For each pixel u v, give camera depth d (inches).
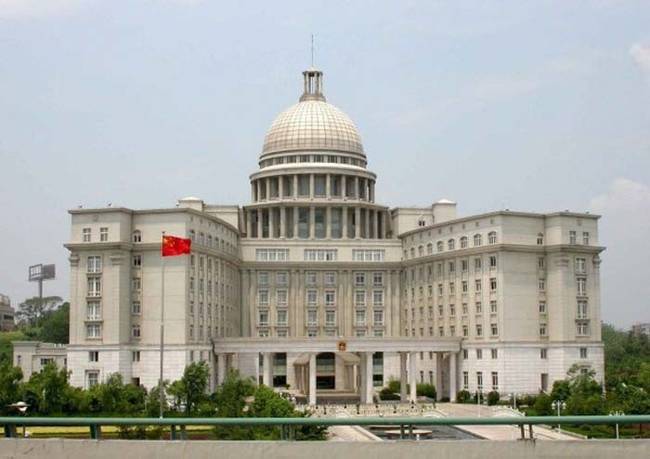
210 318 6215.6
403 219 7780.5
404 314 7377.0
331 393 6870.1
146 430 2110.0
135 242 5772.6
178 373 5615.2
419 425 965.8
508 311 5964.6
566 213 6053.2
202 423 957.8
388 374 7086.6
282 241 7386.8
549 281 6097.4
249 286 7303.2
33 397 4638.3
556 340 6003.9
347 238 7549.2
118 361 5580.7
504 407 5393.7
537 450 940.6
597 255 6146.7
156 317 5679.1
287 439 965.2
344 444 941.2
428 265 6943.9
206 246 6146.7
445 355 6555.1
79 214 5753.0
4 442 954.7
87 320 5669.3
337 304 7411.4
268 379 6122.1
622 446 941.2
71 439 959.6
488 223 6161.4
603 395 5093.5
